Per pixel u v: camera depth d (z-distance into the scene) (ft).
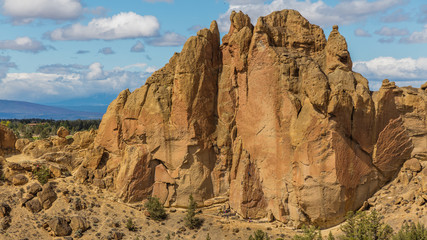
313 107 179.01
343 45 193.36
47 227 186.39
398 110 189.67
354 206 185.78
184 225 196.34
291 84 188.44
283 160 189.57
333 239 154.81
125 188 211.61
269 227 190.70
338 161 177.17
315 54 206.28
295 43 205.67
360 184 185.57
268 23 207.10
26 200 197.77
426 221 162.71
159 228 194.49
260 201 199.93
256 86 198.39
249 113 202.59
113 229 190.80
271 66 192.24
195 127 211.00
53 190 206.69
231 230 189.06
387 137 187.32
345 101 175.01
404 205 176.86
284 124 188.96
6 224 184.75
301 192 181.68
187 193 213.05
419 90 198.70
